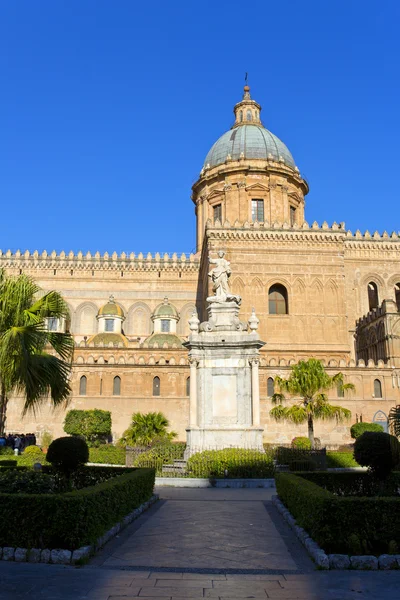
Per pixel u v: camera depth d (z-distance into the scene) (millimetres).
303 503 12773
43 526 10656
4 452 35812
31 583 8914
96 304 71812
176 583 9086
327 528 10773
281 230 60875
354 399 51438
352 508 10859
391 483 17047
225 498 19562
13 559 10398
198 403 26281
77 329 70750
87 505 10969
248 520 14906
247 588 8859
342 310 59750
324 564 10125
